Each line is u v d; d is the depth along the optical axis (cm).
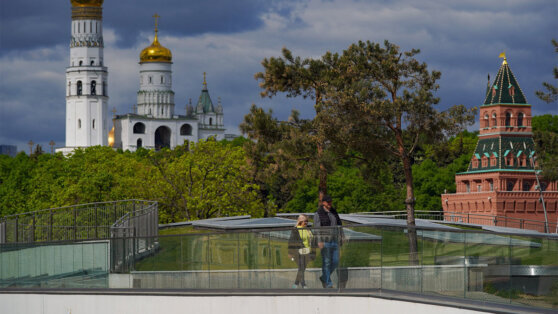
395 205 11731
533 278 1639
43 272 2052
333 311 1773
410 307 1709
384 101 3944
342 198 11588
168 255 1911
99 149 12244
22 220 3422
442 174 12962
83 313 1997
